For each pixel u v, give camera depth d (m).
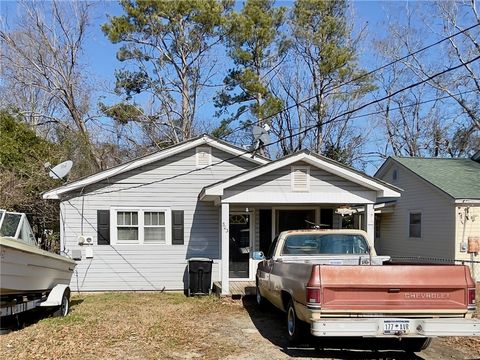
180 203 14.59
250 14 25.69
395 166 21.89
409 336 6.11
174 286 14.34
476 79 25.61
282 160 12.20
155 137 27.64
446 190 17.41
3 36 24.14
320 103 27.88
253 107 25.78
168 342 7.57
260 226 14.86
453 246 16.98
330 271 6.25
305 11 26.42
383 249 23.05
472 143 30.30
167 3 24.86
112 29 24.64
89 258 14.13
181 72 27.22
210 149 14.79
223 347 7.30
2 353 6.81
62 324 8.80
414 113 32.19
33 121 25.78
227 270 12.45
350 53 26.47
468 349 7.44
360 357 6.86
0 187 15.62
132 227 14.38
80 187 14.14
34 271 8.67
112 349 7.09
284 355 6.88
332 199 12.53
